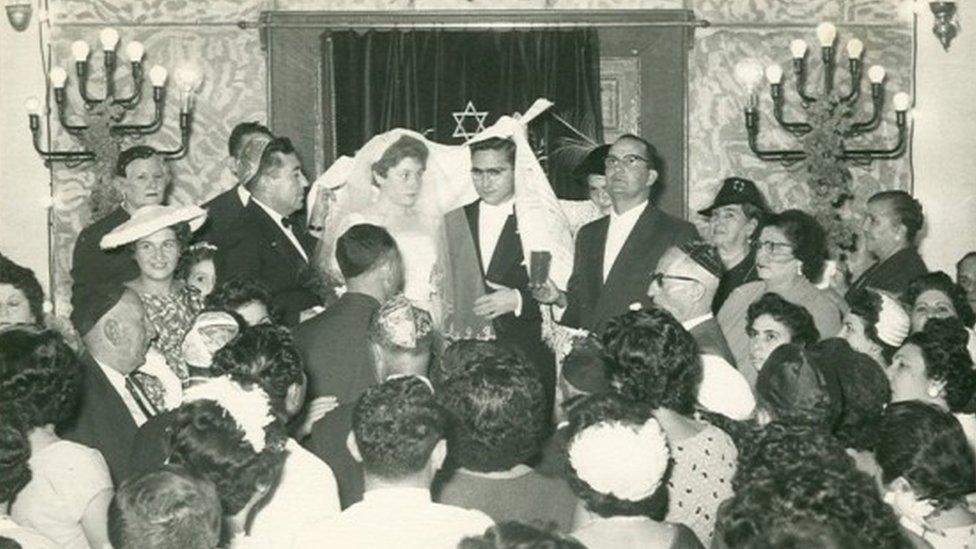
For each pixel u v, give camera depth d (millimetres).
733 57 9969
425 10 9641
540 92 9484
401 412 3896
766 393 4625
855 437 4719
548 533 3020
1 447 3930
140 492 3402
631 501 3883
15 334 4523
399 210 8414
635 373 4543
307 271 8273
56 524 4418
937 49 10109
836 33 10047
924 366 5168
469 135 9461
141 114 9719
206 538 3416
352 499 4992
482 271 8273
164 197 9602
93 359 5590
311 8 9680
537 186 8336
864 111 10039
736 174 9977
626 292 7770
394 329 5188
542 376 8008
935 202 10117
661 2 9844
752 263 8172
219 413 3955
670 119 9828
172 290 7270
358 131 9461
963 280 8805
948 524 3973
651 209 7926
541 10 9672
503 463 4242
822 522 3117
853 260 9828
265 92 9750
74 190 9625
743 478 3701
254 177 8312
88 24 9703
